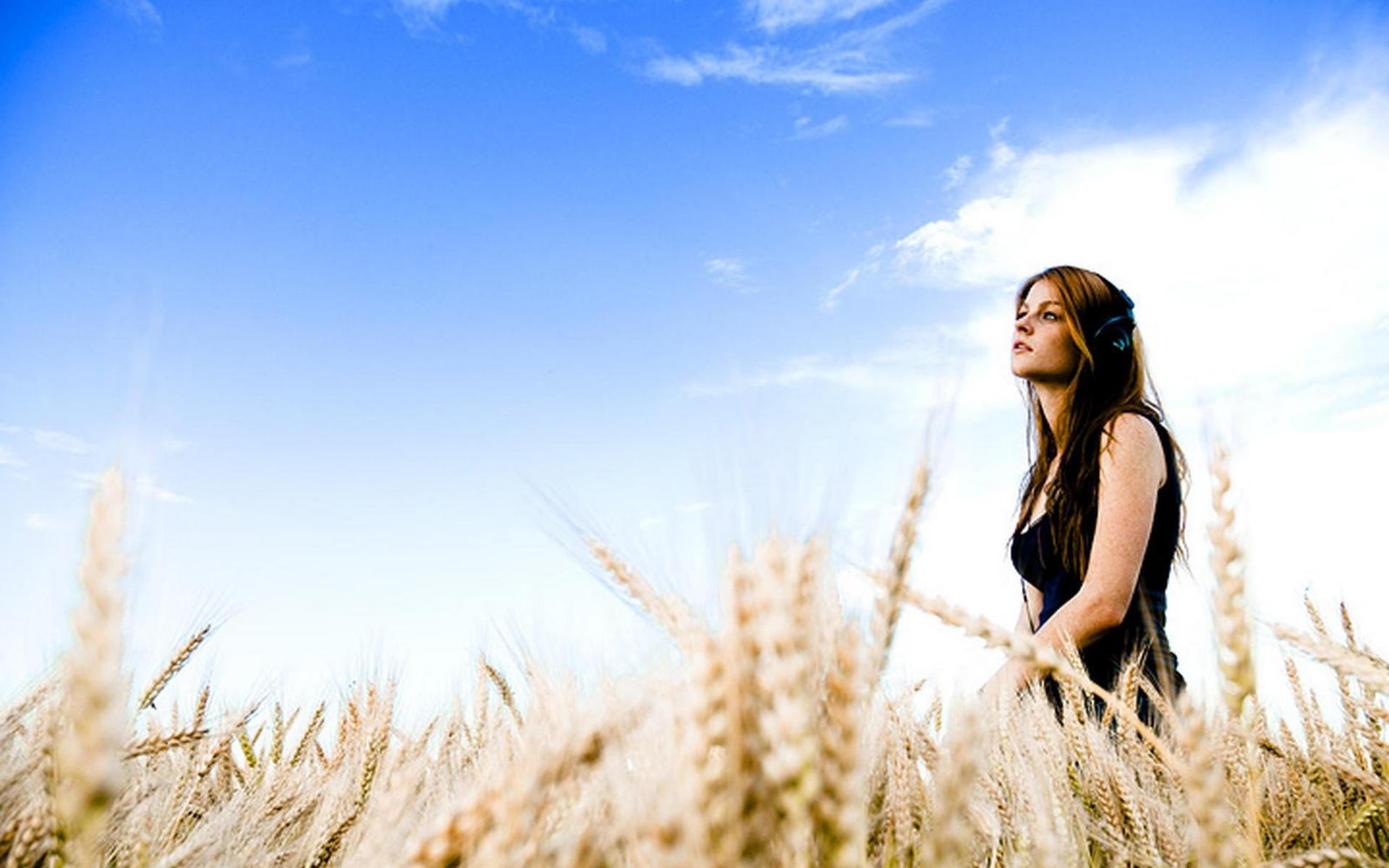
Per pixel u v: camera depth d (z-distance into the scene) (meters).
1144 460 3.38
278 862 1.99
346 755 2.60
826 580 1.14
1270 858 1.95
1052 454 4.30
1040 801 1.67
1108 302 3.95
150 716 2.21
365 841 1.53
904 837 1.40
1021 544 4.24
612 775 1.20
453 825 1.04
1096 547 3.29
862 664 1.01
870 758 1.56
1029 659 1.43
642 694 1.18
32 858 1.04
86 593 0.94
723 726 0.91
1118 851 1.79
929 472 1.25
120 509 0.96
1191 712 1.15
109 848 1.71
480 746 2.34
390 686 2.63
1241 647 1.41
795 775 0.85
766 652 0.90
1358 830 2.10
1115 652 3.18
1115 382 3.84
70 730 0.95
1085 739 2.13
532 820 1.05
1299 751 2.34
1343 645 1.62
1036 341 4.03
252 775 2.70
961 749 1.08
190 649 2.24
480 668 2.62
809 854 0.88
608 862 1.06
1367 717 2.22
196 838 1.88
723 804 0.89
